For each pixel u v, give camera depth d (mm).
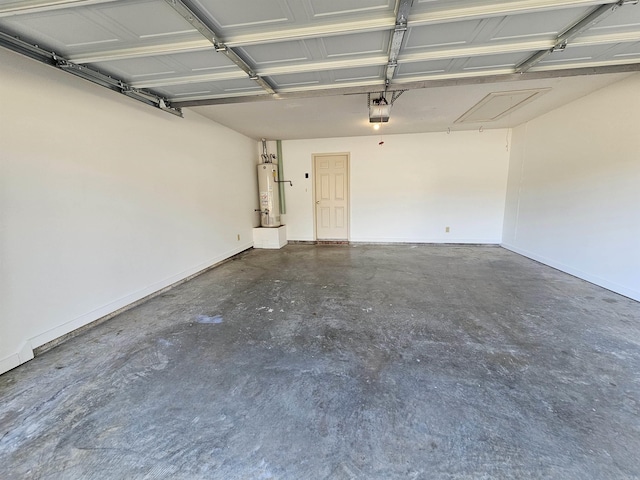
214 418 1585
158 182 3514
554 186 4332
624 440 1398
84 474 1278
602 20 1856
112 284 2920
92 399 1745
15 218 2107
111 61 2322
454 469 1271
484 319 2707
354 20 1824
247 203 5918
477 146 5750
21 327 2141
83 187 2609
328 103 3709
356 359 2113
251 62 2402
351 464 1304
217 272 4434
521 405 1637
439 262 4777
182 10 1619
